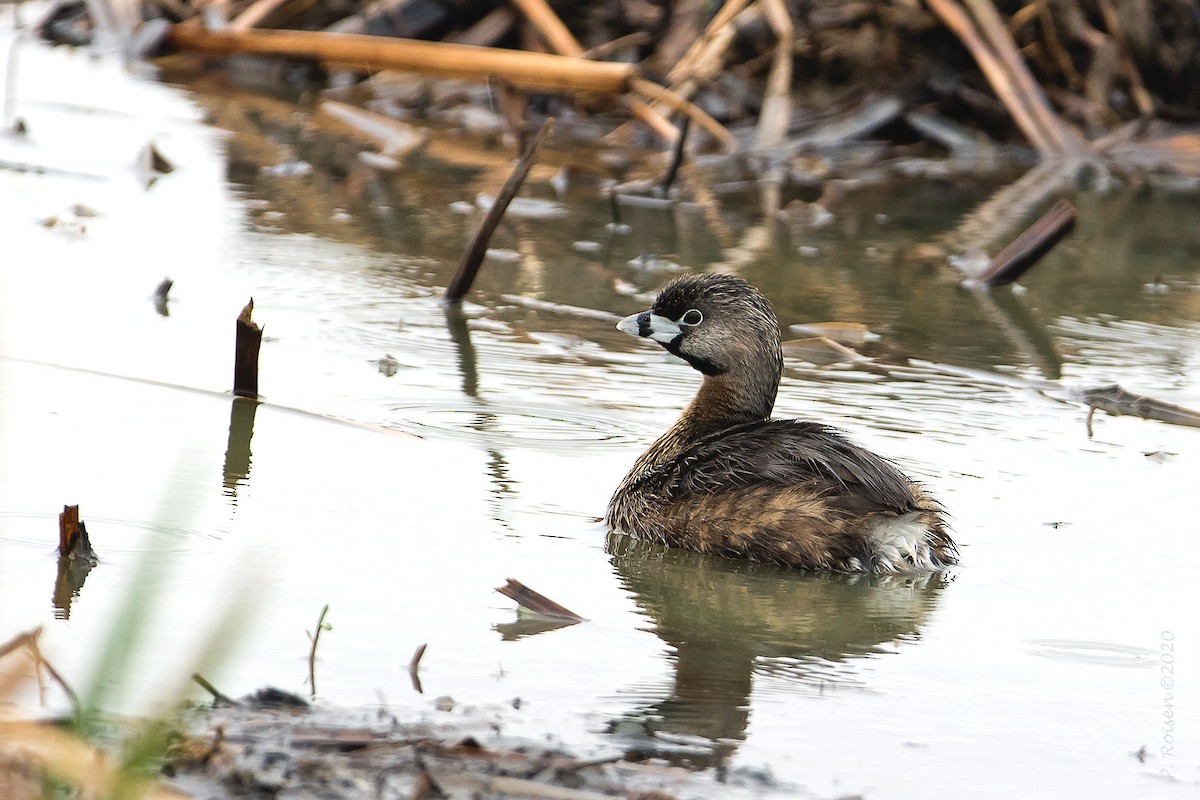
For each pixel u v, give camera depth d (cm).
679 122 2355
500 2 2491
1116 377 1466
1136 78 2527
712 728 766
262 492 1052
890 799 701
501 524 1042
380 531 1005
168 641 799
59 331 1373
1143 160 2433
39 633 695
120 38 2638
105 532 952
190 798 636
